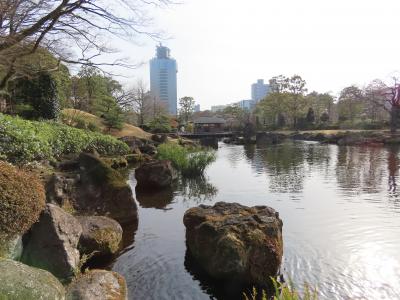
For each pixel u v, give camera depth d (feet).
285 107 243.19
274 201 46.78
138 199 48.32
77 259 21.85
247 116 268.82
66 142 68.59
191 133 202.18
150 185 55.36
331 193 50.98
